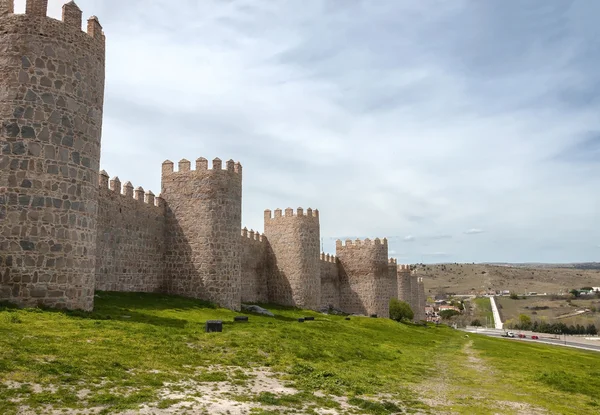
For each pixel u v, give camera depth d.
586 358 47.25
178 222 41.56
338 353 22.97
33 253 20.56
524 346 56.28
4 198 20.41
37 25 22.05
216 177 41.22
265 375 15.77
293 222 60.41
